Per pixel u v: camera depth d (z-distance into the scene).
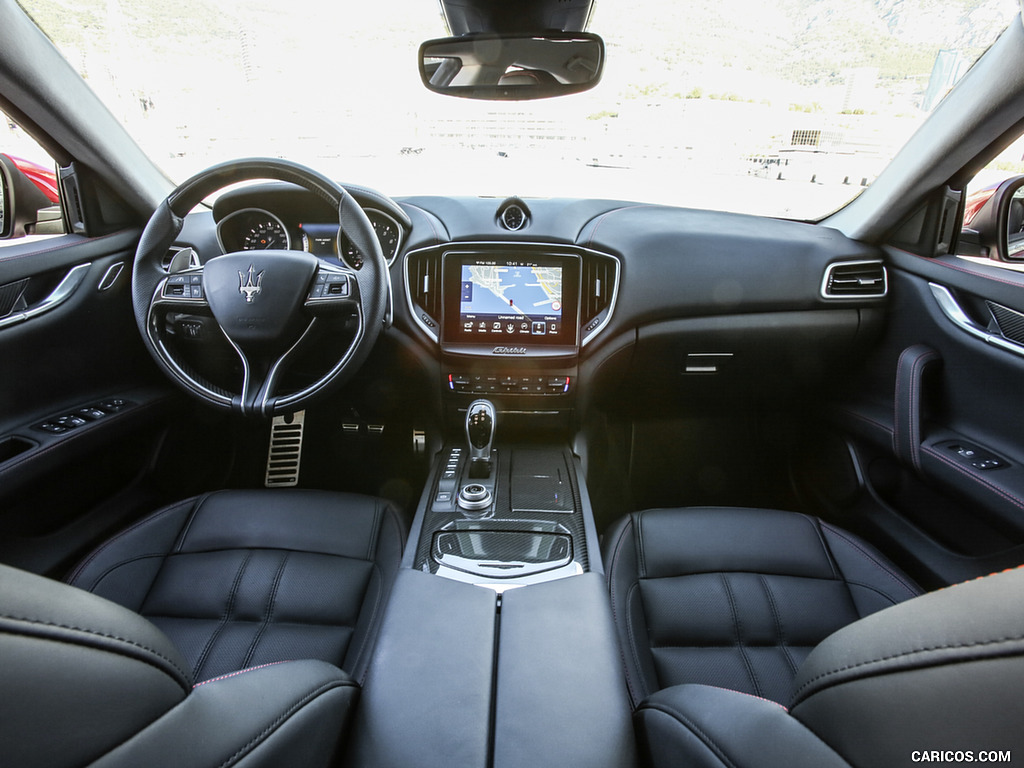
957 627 0.41
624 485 2.33
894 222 1.86
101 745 0.41
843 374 2.10
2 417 1.43
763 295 1.90
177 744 0.46
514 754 0.70
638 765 0.70
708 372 2.08
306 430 2.30
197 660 1.11
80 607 0.46
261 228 1.88
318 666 0.76
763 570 1.38
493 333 1.88
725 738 0.57
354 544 1.39
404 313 1.87
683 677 1.16
